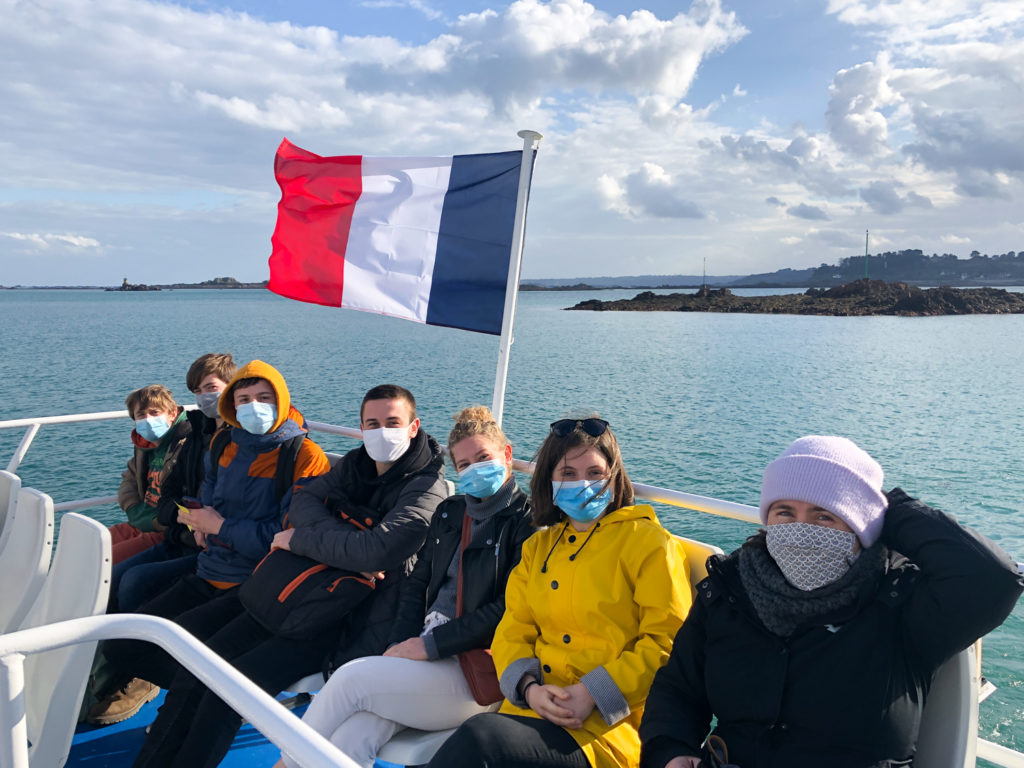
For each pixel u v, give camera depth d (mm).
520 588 2770
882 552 1990
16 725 1607
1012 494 14562
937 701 1993
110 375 30031
